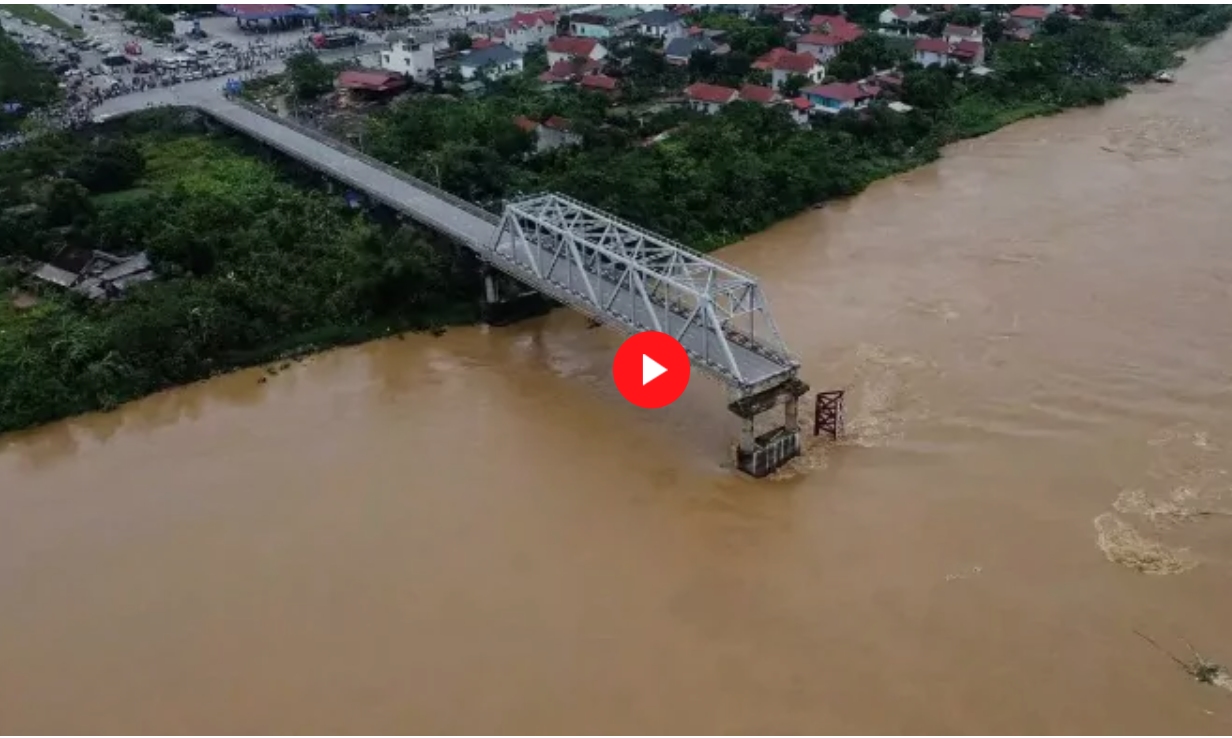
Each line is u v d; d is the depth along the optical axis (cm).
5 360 5831
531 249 6028
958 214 7775
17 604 4234
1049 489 4562
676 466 4919
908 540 4303
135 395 5834
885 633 3825
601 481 4838
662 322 5200
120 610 4169
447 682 3722
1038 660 3672
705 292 4753
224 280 6569
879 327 6044
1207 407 5088
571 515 4603
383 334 6412
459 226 6638
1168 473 4622
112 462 5231
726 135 8494
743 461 4778
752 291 4909
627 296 5538
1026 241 7156
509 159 8456
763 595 4053
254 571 4344
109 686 3797
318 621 4050
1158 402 5153
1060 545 4219
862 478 4728
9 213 7288
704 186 7862
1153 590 3962
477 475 4934
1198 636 3738
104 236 7125
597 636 3897
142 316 6050
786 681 3641
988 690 3556
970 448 4881
